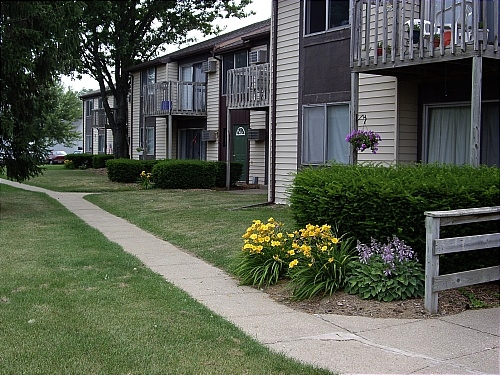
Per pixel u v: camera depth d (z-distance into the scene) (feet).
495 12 30.09
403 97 39.47
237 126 78.48
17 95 49.06
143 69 104.32
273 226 26.89
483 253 23.35
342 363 15.53
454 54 30.73
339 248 24.67
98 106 156.25
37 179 92.07
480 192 23.20
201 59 87.66
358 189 24.57
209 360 15.58
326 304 21.70
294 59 49.29
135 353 16.02
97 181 86.53
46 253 30.78
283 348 16.84
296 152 49.39
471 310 20.95
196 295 23.08
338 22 43.96
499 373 14.83
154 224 42.39
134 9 107.34
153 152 101.91
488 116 36.50
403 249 22.63
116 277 25.43
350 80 42.65
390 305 21.29
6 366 15.06
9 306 20.59
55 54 49.96
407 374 14.75
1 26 47.19
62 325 18.48
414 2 34.86
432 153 39.37
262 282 24.61
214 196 60.39
